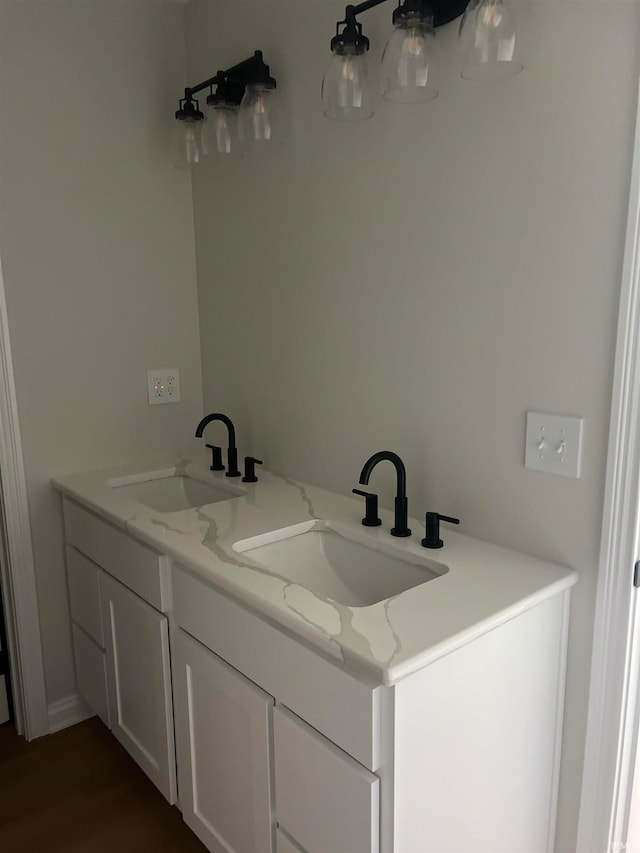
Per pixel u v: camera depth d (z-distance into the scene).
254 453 2.12
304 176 1.75
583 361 1.21
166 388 2.25
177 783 1.66
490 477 1.41
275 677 1.21
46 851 1.69
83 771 1.98
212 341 2.24
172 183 2.17
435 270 1.45
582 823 1.36
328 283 1.74
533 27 1.20
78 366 2.05
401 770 1.02
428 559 1.34
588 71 1.13
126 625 1.75
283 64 1.75
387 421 1.63
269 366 2.00
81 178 1.98
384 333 1.60
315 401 1.84
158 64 2.09
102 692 1.97
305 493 1.82
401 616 1.11
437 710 1.06
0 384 1.90
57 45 1.89
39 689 2.11
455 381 1.45
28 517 2.01
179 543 1.46
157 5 2.06
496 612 1.12
